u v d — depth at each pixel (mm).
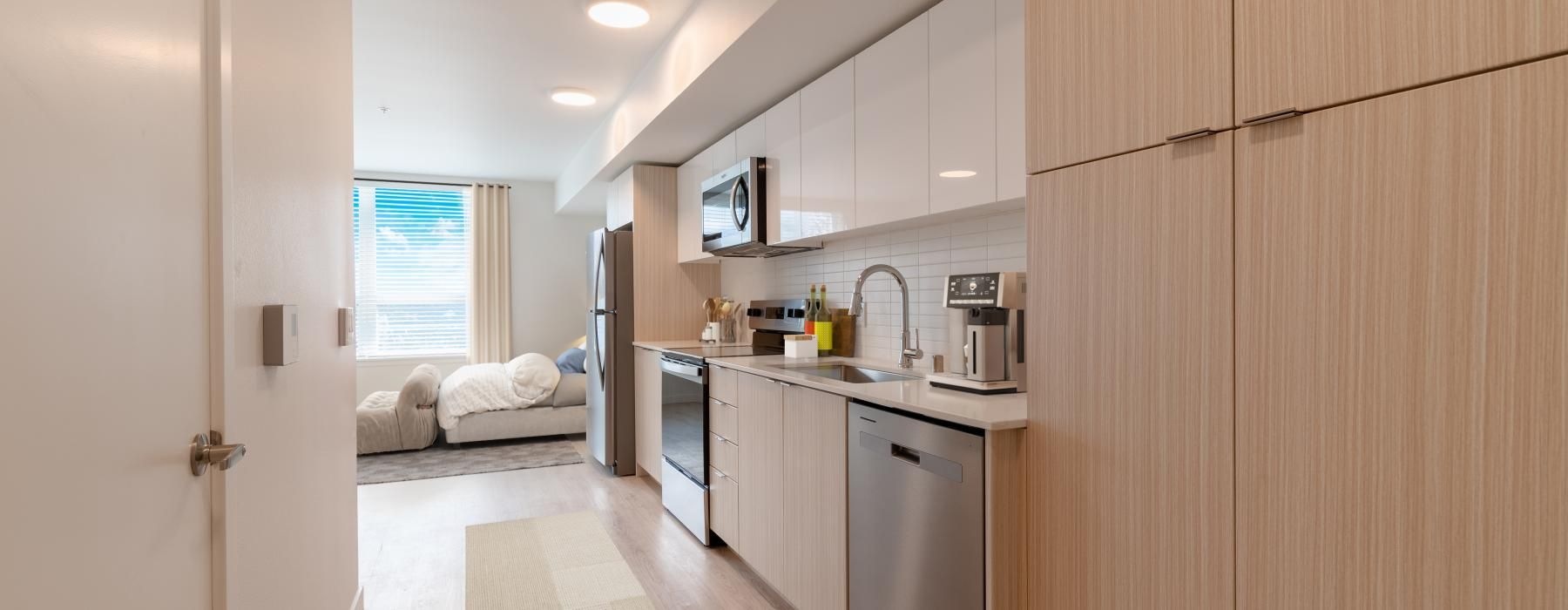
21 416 628
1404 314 1010
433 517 3830
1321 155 1099
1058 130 1568
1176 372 1316
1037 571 1634
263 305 1348
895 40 2445
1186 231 1296
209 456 1031
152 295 892
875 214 2551
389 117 4738
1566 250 866
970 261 2674
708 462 3375
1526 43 890
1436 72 971
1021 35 1908
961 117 2133
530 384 5785
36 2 648
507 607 2723
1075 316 1529
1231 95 1221
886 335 3180
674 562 3172
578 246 7359
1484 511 942
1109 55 1446
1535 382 894
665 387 3967
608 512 3914
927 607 1839
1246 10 1197
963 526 1713
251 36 1282
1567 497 872
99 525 763
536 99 4359
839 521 2234
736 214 3582
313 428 1737
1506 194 911
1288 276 1142
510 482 4551
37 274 652
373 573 3051
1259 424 1188
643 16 3111
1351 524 1076
